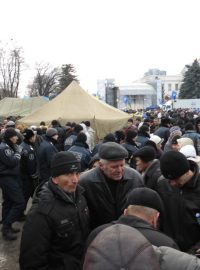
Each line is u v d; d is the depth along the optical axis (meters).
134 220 2.71
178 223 3.79
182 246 3.78
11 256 6.90
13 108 31.59
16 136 7.77
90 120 17.09
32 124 17.19
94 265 1.47
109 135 8.78
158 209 2.83
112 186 4.09
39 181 8.67
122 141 9.86
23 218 8.91
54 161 3.45
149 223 2.74
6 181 7.70
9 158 7.58
